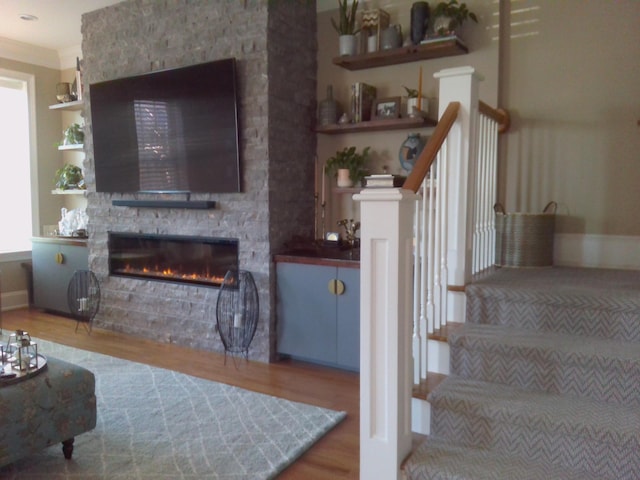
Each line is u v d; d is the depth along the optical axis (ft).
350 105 12.71
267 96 11.57
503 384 7.02
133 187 13.96
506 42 11.28
